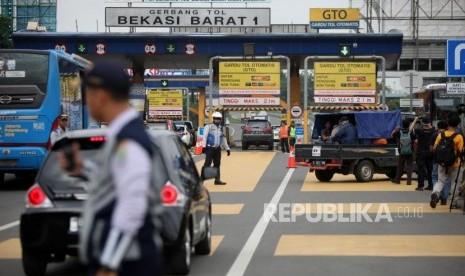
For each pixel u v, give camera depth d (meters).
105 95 9.51
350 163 52.41
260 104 97.06
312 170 53.62
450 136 36.56
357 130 53.16
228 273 22.22
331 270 22.81
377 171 53.59
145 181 9.13
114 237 9.00
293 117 92.62
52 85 48.94
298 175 58.00
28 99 48.59
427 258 24.88
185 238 20.45
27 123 48.50
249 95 97.19
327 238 28.98
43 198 20.02
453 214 35.94
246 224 32.78
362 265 23.62
